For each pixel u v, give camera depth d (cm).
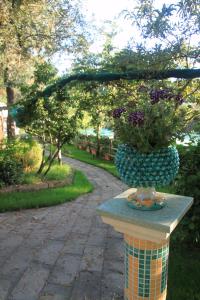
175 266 352
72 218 532
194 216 371
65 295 301
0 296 298
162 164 197
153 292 220
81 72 425
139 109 207
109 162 1351
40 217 535
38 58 1046
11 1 905
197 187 376
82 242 427
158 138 198
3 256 381
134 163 198
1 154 798
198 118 319
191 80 345
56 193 704
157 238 197
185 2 269
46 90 519
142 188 214
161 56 301
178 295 295
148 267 216
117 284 320
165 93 215
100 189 809
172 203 225
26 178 817
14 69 992
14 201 609
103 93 432
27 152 880
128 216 201
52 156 934
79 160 1413
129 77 333
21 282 323
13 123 1062
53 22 999
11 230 470
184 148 390
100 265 360
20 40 995
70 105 766
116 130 208
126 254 227
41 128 839
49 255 385
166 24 283
